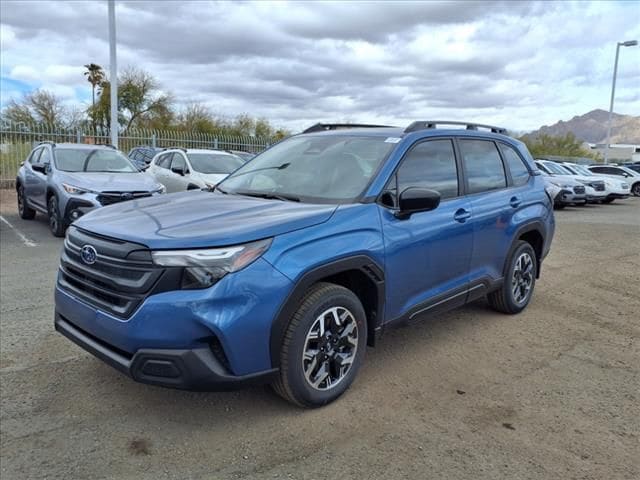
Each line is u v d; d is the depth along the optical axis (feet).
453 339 15.47
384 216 11.90
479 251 15.08
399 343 15.05
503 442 10.04
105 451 9.50
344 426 10.44
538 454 9.69
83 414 10.72
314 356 10.59
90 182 29.45
